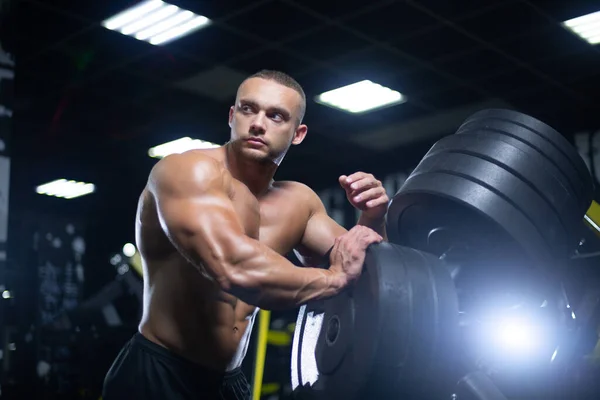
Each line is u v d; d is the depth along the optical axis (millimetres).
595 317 1993
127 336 5508
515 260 1892
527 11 5273
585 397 2039
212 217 1603
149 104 7094
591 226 2521
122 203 9281
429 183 1900
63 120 7449
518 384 2018
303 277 1626
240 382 1977
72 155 8398
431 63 6152
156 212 1809
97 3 5227
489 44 5797
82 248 9266
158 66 6262
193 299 1804
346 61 6133
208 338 1819
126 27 5590
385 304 1610
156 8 5277
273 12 5320
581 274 2014
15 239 8727
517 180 1848
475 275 1971
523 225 1818
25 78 6449
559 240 1882
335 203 8742
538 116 7113
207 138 8039
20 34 5633
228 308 1842
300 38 5730
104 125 7613
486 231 1880
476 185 1847
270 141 1823
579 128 6895
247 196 1834
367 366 1611
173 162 1676
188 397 1814
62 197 9281
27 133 7770
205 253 1592
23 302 8086
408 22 5449
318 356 1828
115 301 5609
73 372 5660
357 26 5516
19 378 6309
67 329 5598
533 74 6344
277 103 1827
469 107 7098
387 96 6832
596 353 2090
